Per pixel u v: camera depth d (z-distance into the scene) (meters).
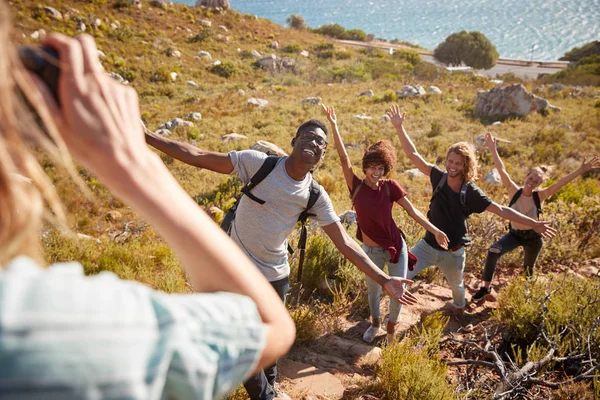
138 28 44.56
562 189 10.41
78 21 40.16
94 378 0.35
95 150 0.46
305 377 3.67
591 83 35.06
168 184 0.50
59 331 0.35
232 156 2.82
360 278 5.04
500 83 37.34
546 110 22.55
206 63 41.06
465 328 4.74
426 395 3.28
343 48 51.97
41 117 0.42
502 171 5.68
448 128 20.75
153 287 4.88
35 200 0.41
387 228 3.97
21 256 0.41
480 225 6.91
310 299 4.98
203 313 0.47
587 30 169.12
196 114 24.12
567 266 6.65
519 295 4.70
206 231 0.51
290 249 3.13
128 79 34.34
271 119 23.02
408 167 16.17
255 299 0.53
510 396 3.55
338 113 23.77
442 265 4.67
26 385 0.33
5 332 0.33
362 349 4.16
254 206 2.82
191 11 52.50
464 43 63.56
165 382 0.43
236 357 0.48
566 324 4.30
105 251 5.77
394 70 42.19
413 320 4.80
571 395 3.49
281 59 42.66
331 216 2.83
